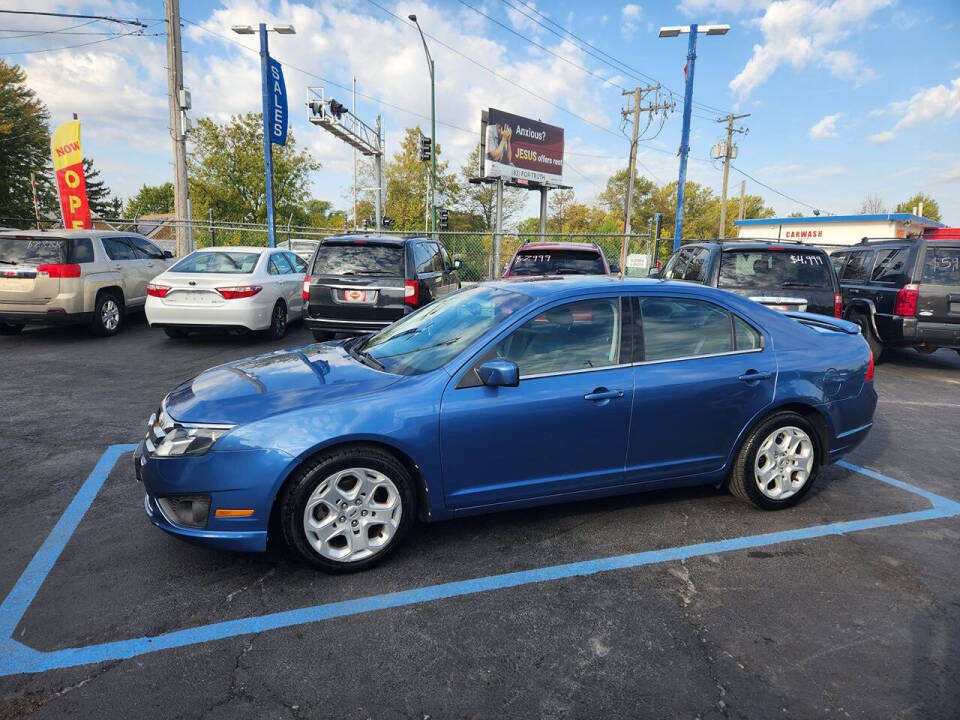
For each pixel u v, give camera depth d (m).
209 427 3.02
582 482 3.59
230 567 3.27
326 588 3.09
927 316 8.44
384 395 3.19
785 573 3.30
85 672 2.47
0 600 2.95
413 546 3.54
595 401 3.49
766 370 3.87
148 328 11.23
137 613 2.86
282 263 10.80
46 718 2.22
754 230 41.09
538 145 35.34
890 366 9.66
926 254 8.51
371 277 8.59
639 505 4.14
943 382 8.48
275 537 3.54
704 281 7.82
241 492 2.98
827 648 2.67
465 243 24.70
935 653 2.64
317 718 2.24
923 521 3.97
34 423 5.71
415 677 2.46
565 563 3.37
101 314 10.12
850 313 9.83
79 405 6.31
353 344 4.19
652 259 16.91
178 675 2.45
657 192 66.94
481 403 3.29
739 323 3.95
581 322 3.60
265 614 2.87
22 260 9.33
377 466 3.16
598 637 2.73
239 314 9.33
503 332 3.43
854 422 4.21
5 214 34.75
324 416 3.06
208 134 43.06
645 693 2.38
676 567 3.34
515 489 3.46
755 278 7.68
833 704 2.33
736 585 3.17
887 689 2.42
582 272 9.40
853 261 10.39
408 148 52.28
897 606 3.00
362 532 3.21
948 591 3.14
